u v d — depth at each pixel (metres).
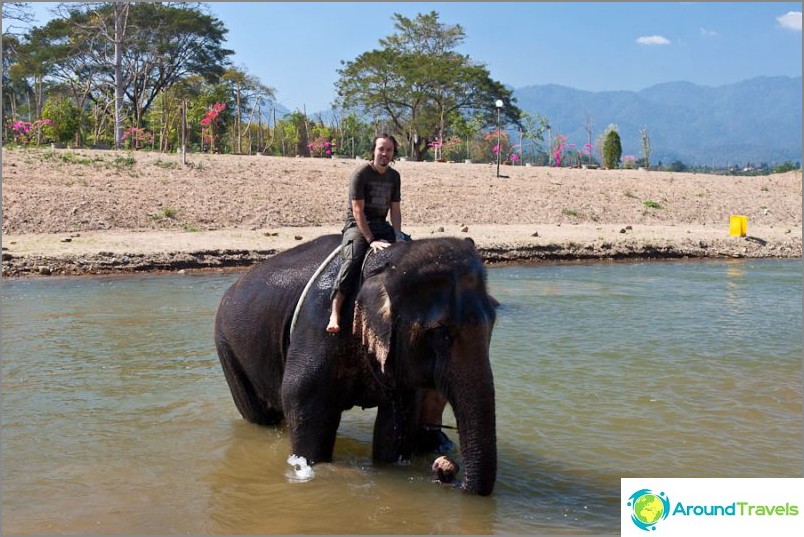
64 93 63.59
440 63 62.97
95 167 29.27
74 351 10.74
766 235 27.70
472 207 30.39
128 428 7.58
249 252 20.83
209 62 63.44
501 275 19.83
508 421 7.76
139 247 20.70
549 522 5.55
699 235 27.03
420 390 6.11
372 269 5.88
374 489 6.10
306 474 6.28
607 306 14.98
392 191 6.49
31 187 25.92
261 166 32.84
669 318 13.67
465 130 60.97
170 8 60.78
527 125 66.19
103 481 6.27
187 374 9.57
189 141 54.44
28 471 6.46
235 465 6.63
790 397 8.64
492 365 10.03
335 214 27.94
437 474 6.19
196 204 26.92
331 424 6.36
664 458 6.79
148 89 64.69
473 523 5.53
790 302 15.62
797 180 40.56
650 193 35.50
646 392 8.81
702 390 8.91
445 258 5.54
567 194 33.69
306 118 58.44
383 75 63.47
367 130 67.12
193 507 5.78
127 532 5.36
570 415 7.96
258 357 6.91
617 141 53.72
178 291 16.33
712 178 40.62
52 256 19.16
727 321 13.40
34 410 8.09
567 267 21.80
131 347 11.02
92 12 57.97
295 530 5.41
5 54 60.81
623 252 24.14
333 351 6.11
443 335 5.40
